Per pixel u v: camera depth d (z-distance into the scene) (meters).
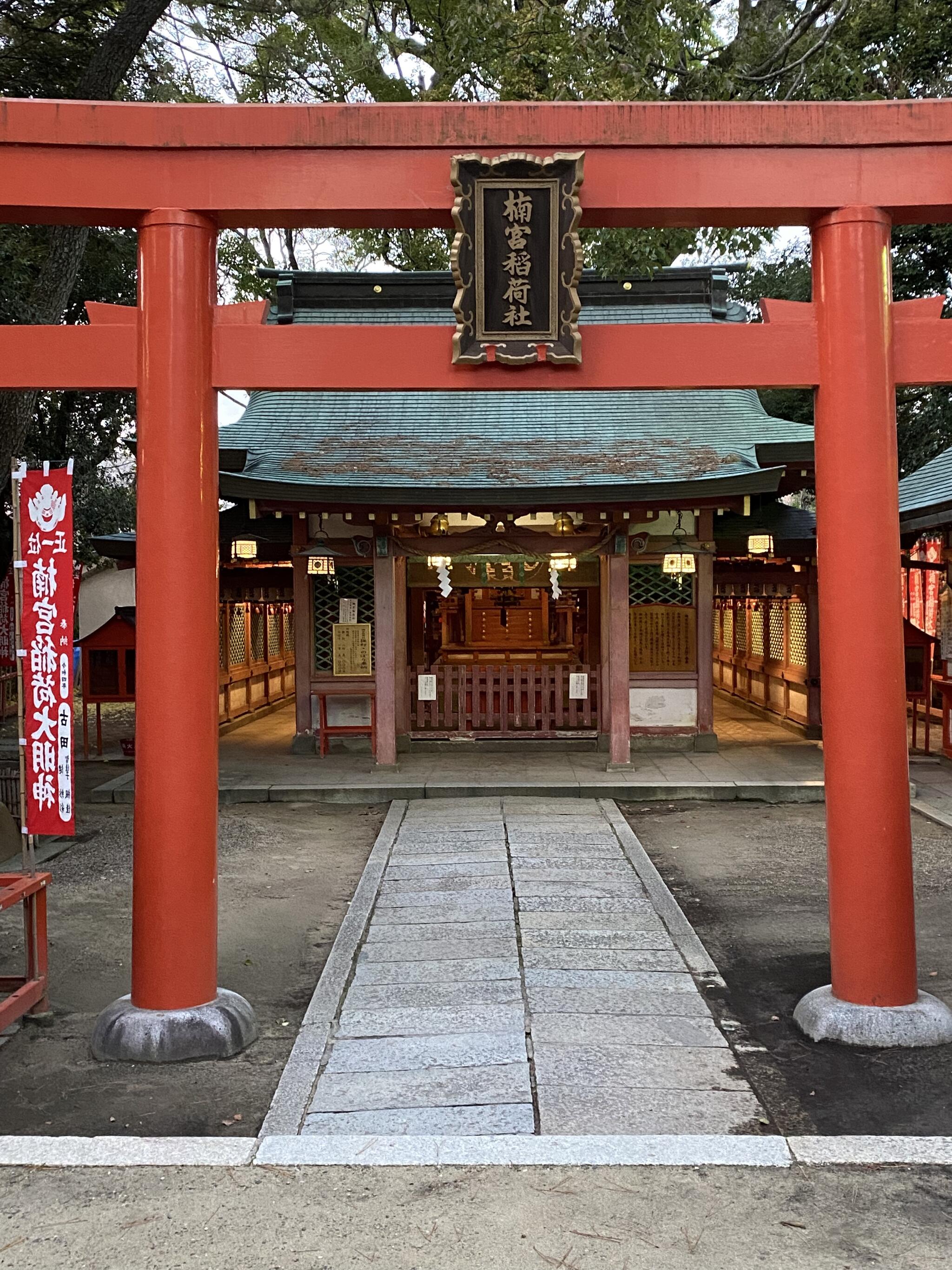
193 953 4.55
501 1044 4.53
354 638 12.92
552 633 15.62
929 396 16.56
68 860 8.20
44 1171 3.42
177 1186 3.33
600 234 9.45
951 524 11.72
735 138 4.47
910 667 12.91
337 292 14.66
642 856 8.09
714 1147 3.51
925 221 4.72
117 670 12.93
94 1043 4.52
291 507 11.13
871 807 4.56
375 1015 4.88
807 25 10.27
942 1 11.13
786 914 6.70
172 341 4.47
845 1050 4.46
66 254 9.95
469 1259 2.94
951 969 5.54
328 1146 3.54
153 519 4.50
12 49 10.63
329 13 12.80
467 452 12.22
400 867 7.81
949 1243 3.02
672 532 12.87
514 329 4.48
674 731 12.93
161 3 9.44
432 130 4.42
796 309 4.75
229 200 4.46
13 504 4.80
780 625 15.66
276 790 10.68
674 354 4.61
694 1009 4.95
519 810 10.03
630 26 9.63
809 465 11.59
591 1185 3.31
